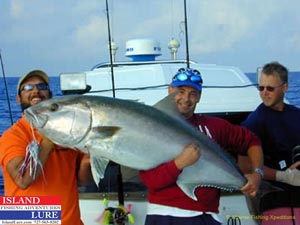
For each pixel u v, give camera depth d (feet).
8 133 6.66
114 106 6.23
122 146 6.25
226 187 7.02
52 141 6.28
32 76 7.27
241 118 9.33
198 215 6.91
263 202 8.01
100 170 6.23
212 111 9.05
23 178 6.30
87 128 6.15
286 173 7.54
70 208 6.89
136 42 12.32
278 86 7.81
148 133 6.35
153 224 6.98
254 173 7.20
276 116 7.95
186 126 6.73
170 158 6.53
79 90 9.09
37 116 6.17
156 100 8.94
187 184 6.84
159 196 6.98
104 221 8.13
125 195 8.38
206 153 6.76
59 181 6.82
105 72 10.72
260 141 7.77
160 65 10.62
